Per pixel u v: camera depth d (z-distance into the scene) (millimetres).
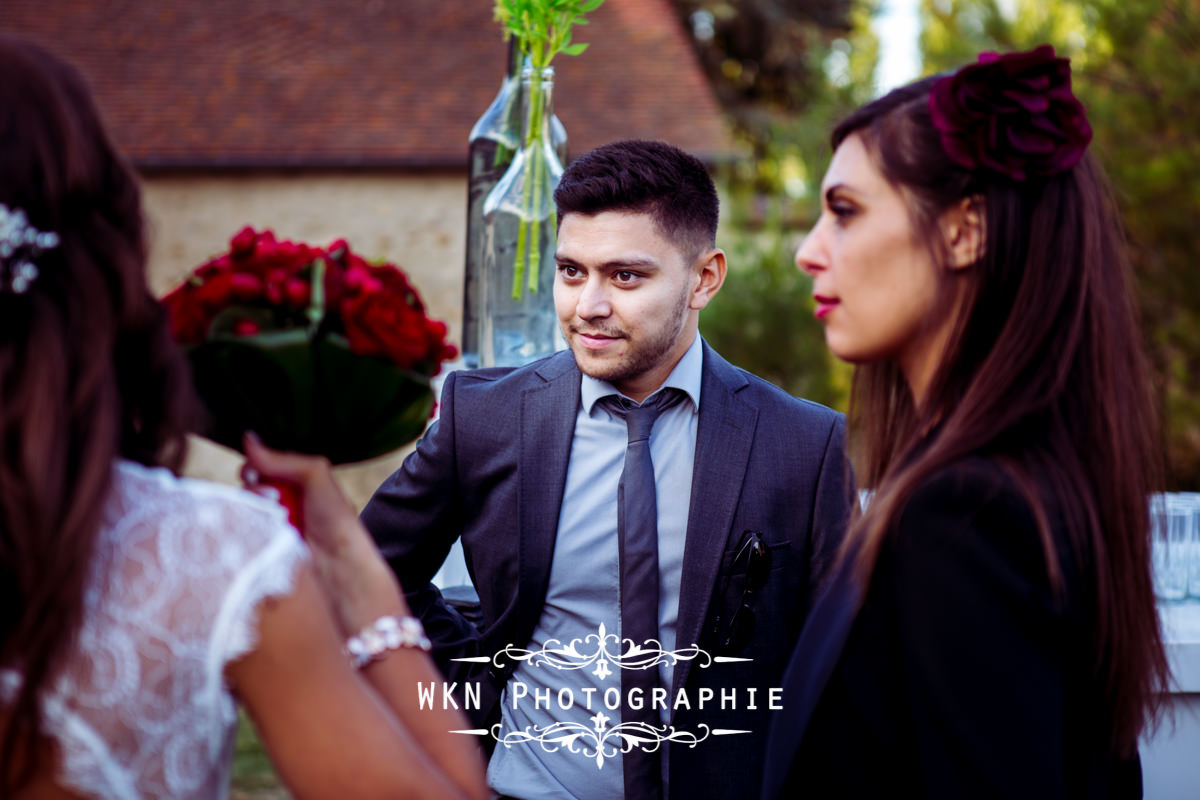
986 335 1174
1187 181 7273
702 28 22141
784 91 21734
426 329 1168
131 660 923
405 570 1982
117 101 15555
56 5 16875
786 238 10977
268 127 15312
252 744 4258
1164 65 7348
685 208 1793
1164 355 7523
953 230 1179
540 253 2352
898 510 1109
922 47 8531
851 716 1138
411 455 2027
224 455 12742
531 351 2369
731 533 1843
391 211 15133
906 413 1308
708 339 10852
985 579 1040
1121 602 1125
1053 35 7734
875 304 1206
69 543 902
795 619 1896
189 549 954
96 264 977
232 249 1172
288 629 977
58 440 921
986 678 1017
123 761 925
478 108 15859
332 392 1137
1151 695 1212
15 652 896
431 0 17297
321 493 1193
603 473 1881
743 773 1816
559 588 1868
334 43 16641
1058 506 1091
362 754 987
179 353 1050
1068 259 1155
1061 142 1158
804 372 10906
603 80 16484
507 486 1905
